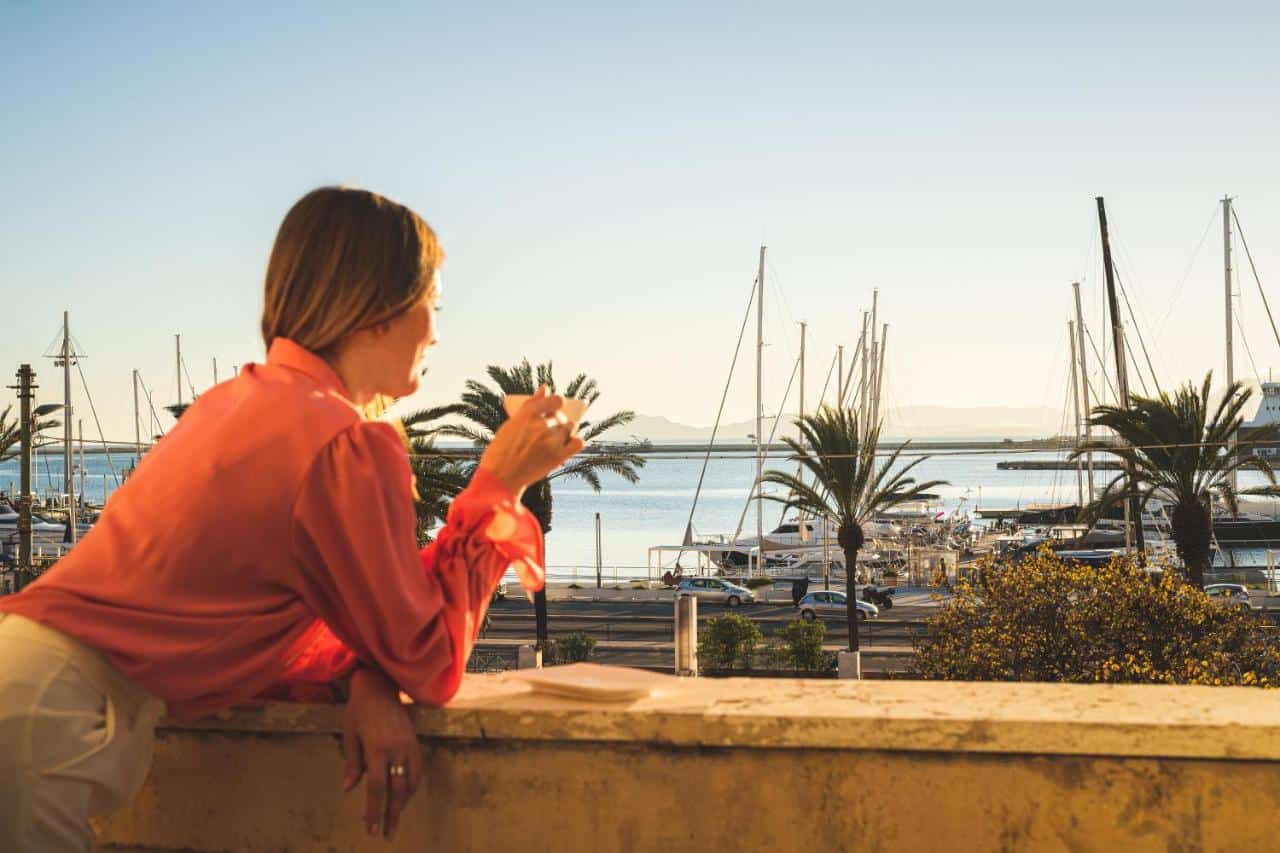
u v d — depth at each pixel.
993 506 165.00
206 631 1.63
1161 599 22.72
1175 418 32.25
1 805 1.52
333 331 1.73
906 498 37.75
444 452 30.47
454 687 1.81
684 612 24.09
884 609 55.38
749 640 36.75
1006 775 1.76
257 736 1.97
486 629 47.47
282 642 1.70
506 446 1.82
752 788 1.83
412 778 1.76
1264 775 1.70
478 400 35.06
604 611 54.94
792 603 58.75
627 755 1.85
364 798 1.90
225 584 1.65
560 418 1.84
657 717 1.82
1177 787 1.72
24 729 1.53
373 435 1.68
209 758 2.00
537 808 1.88
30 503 25.30
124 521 1.65
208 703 1.70
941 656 24.69
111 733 1.61
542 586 1.86
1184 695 1.92
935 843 1.78
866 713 1.80
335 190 1.77
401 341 1.80
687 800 1.84
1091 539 73.75
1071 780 1.75
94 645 1.59
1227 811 1.71
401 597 1.67
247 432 1.64
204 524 1.61
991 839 1.77
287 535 1.64
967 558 73.00
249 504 1.62
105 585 1.62
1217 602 22.97
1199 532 31.95
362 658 1.77
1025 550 73.00
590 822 1.87
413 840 1.92
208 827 2.00
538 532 1.85
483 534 1.81
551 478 38.53
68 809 1.57
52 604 1.59
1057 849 1.75
